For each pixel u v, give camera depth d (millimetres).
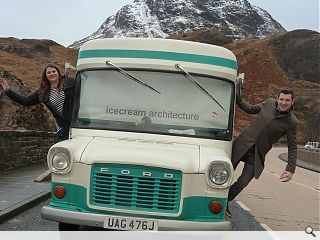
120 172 6863
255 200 14766
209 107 7762
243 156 8188
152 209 6812
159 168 6820
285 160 41750
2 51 145875
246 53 165250
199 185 6875
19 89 22859
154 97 7773
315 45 168875
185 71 7770
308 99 129125
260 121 8070
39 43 166500
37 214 10289
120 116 7762
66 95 8938
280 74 156125
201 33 196000
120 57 7906
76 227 7902
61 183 7016
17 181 14039
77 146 7207
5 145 15750
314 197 16344
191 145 7555
